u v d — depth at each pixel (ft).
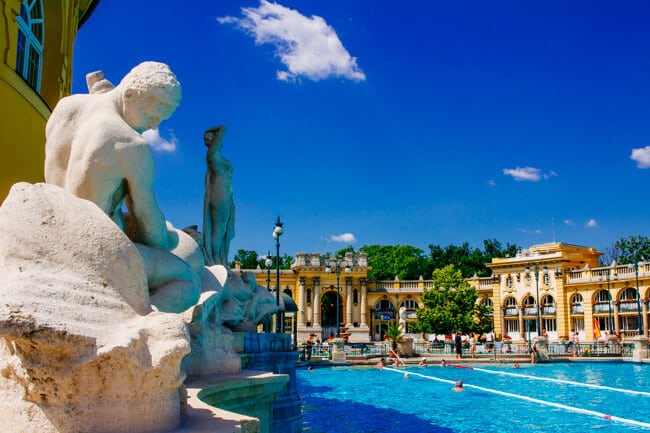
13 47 33.45
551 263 184.85
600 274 172.76
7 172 32.78
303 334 208.64
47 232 8.82
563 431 35.76
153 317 8.92
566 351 121.60
